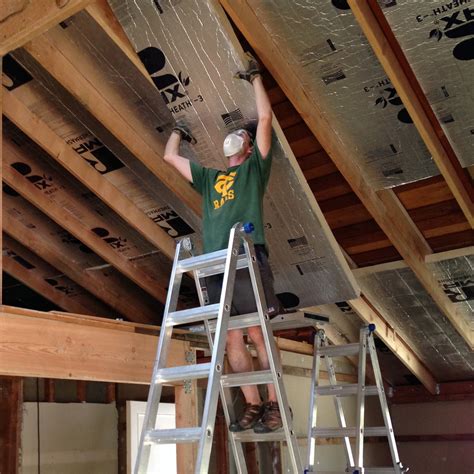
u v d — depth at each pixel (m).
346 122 3.41
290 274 3.46
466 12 2.67
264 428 2.44
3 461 4.05
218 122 2.91
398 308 5.15
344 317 5.41
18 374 2.59
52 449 4.43
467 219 3.97
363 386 3.94
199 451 1.90
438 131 3.33
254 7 2.89
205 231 2.58
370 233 4.34
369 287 4.90
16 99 3.33
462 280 4.59
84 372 2.85
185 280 4.80
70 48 3.02
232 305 2.51
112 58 3.03
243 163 2.61
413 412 6.53
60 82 3.01
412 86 3.08
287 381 5.28
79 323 2.92
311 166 3.94
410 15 2.73
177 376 2.16
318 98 3.29
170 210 3.87
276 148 2.82
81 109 3.35
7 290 5.27
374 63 3.05
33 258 4.81
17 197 4.20
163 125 3.30
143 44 2.73
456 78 2.99
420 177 3.70
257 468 4.75
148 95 3.16
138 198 3.85
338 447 5.80
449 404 6.37
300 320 4.10
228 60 2.66
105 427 4.88
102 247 4.38
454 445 6.30
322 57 3.07
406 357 5.73
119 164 3.65
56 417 4.53
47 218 4.38
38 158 3.79
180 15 2.58
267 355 2.35
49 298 5.06
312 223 3.14
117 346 3.05
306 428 5.38
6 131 3.66
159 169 3.44
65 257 4.69
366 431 4.14
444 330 5.40
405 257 4.19
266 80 3.44
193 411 3.47
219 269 2.50
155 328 3.40
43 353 2.69
